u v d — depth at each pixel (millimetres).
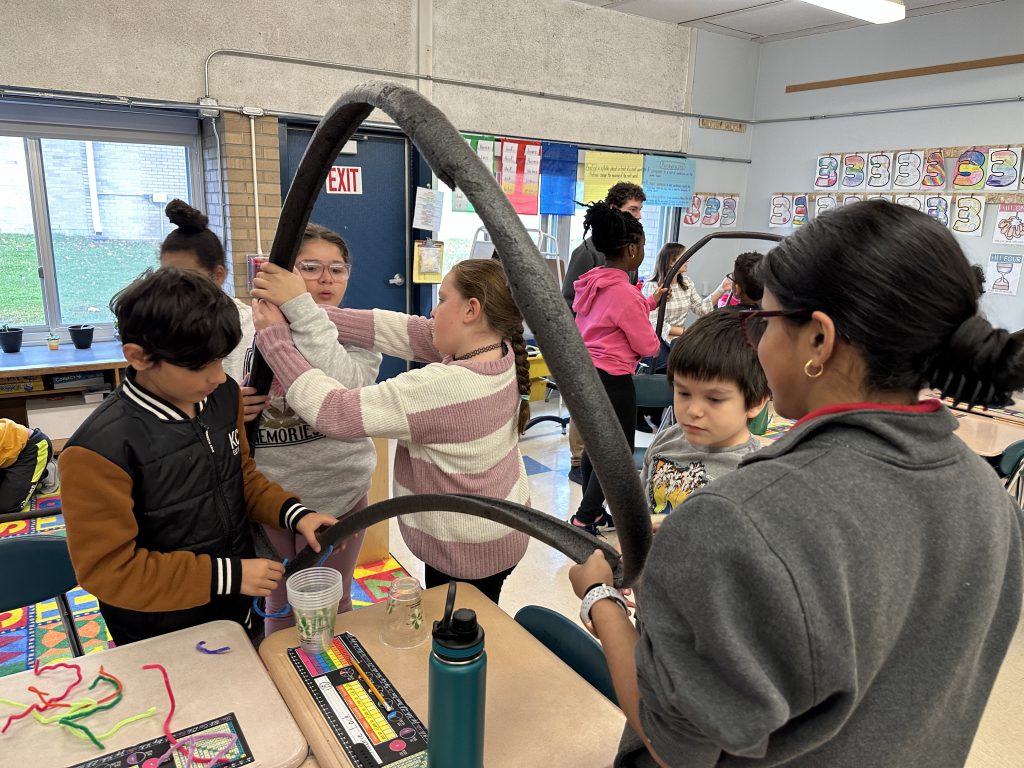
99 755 853
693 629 541
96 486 1026
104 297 4211
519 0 4840
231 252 4152
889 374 571
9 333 3799
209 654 1050
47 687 962
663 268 4754
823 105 5906
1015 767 1876
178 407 1135
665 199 5984
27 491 2975
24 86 3449
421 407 1325
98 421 1060
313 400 1271
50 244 3979
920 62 5285
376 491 2686
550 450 4426
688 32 5777
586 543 908
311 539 1259
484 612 1223
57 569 1440
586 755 900
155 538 1135
